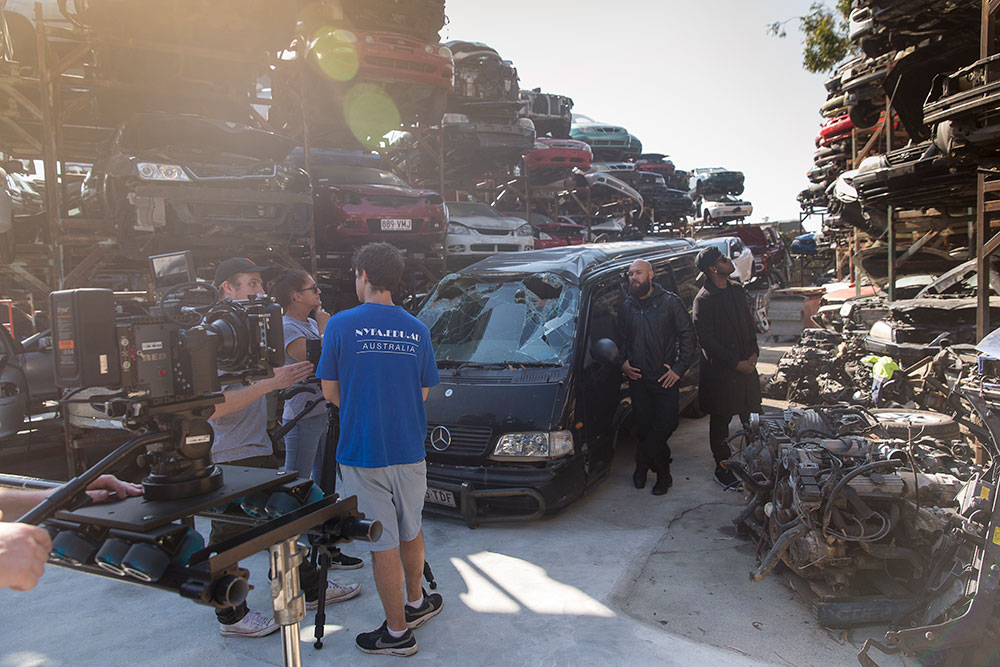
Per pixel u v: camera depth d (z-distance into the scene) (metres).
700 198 24.14
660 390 4.70
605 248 5.93
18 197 7.55
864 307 7.66
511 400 4.30
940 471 3.15
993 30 3.99
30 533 1.15
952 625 2.30
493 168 12.60
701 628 2.98
